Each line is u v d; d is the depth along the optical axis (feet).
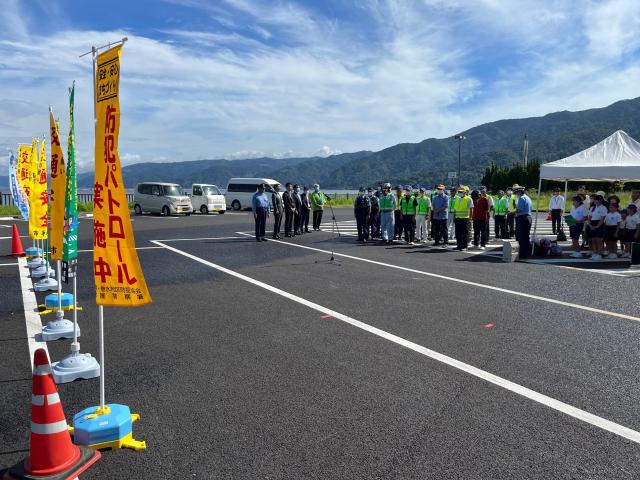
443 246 50.57
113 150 11.21
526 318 21.98
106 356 17.15
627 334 19.57
